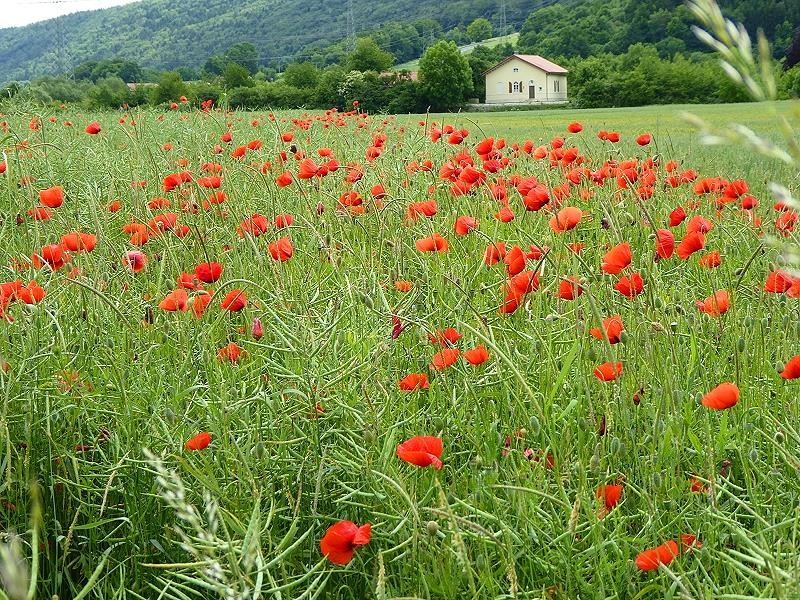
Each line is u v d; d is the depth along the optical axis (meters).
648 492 2.32
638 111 32.44
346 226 4.79
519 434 2.46
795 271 1.20
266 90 37.19
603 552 2.00
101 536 2.45
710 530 2.12
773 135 11.84
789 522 1.98
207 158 7.23
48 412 2.36
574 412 2.59
